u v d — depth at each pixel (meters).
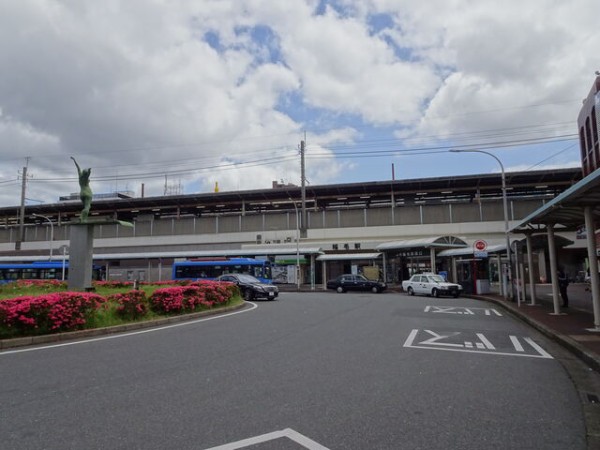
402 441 4.34
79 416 5.06
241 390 6.11
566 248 45.03
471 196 52.47
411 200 53.53
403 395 5.88
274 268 41.16
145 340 10.53
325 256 41.16
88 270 19.12
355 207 49.38
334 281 35.84
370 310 17.97
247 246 50.66
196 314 15.56
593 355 8.13
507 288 23.55
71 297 11.48
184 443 4.29
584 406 5.52
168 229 54.62
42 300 10.77
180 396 5.83
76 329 11.32
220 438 4.41
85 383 6.51
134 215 62.25
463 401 5.64
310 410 5.26
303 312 17.19
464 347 9.63
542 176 46.38
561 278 18.80
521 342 10.48
